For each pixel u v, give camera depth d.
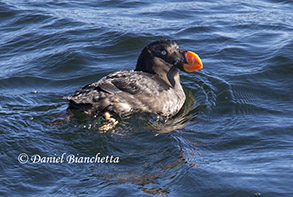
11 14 17.58
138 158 9.80
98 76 13.62
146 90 11.27
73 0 19.19
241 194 8.62
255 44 15.31
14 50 15.24
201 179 9.04
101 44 15.36
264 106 11.96
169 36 15.95
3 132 10.49
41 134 10.50
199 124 11.25
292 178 8.98
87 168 9.48
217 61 14.38
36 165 9.50
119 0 19.27
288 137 10.53
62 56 14.57
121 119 11.10
